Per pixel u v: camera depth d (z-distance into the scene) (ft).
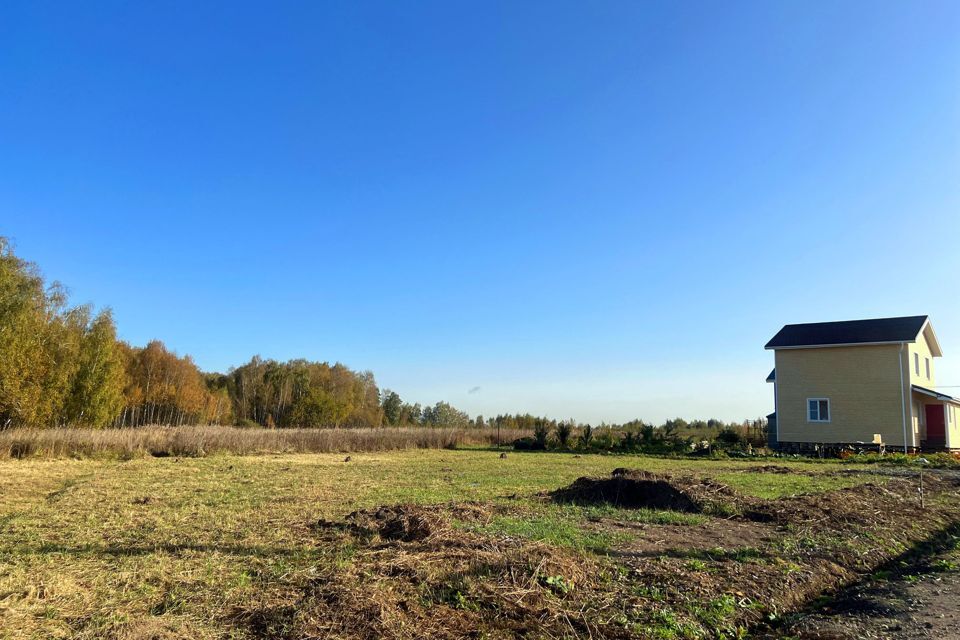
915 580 21.49
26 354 92.73
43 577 20.20
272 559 22.38
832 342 85.71
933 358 101.50
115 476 51.44
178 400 156.15
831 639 15.87
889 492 38.96
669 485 35.04
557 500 36.47
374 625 15.34
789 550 24.00
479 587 17.84
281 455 82.28
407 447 102.53
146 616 16.62
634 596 18.03
